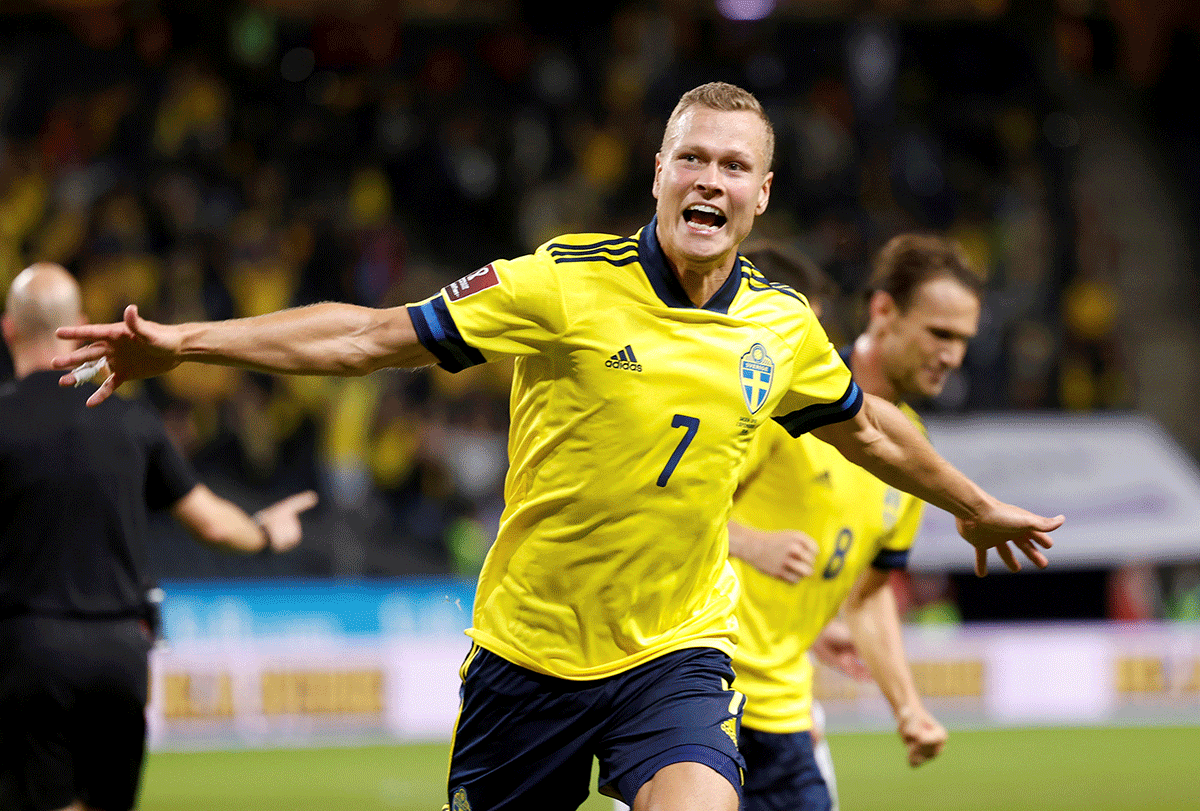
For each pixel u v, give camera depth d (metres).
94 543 16.34
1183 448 64.81
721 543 13.44
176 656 39.50
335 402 50.62
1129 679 46.50
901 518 17.64
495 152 64.25
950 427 50.88
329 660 40.50
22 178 59.66
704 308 12.30
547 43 69.50
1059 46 74.88
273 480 49.66
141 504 16.92
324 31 66.69
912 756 17.97
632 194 64.56
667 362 12.08
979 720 45.22
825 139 65.56
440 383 53.91
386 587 43.31
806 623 17.06
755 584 16.61
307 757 36.62
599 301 12.01
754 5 70.12
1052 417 54.62
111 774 16.58
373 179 63.00
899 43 72.50
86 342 16.95
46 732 16.11
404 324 11.60
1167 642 46.75
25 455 16.12
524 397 12.53
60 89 64.31
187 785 32.22
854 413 13.34
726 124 11.93
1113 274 69.12
